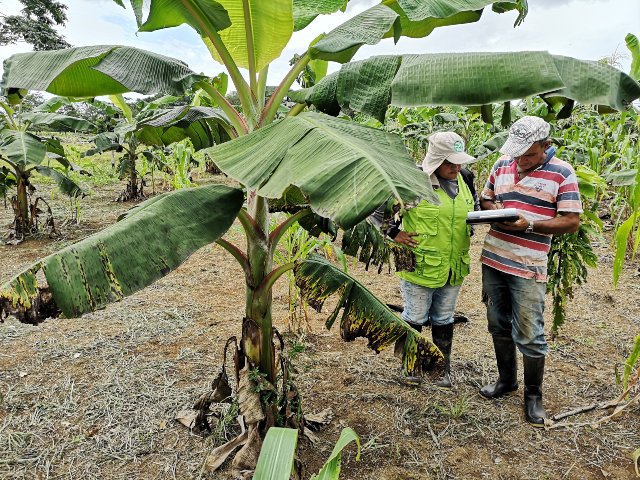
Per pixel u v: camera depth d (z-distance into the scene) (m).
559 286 3.33
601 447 2.45
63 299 1.37
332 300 4.56
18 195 6.49
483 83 1.52
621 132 6.61
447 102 1.52
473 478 2.22
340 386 3.01
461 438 2.51
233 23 1.95
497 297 2.79
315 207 1.25
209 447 2.39
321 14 2.26
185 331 3.78
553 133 6.35
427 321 3.02
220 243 1.95
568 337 3.70
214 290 4.78
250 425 2.15
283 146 1.52
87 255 1.44
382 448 2.42
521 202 2.57
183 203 1.69
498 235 2.71
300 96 1.92
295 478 2.08
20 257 5.65
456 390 2.99
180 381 3.01
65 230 6.99
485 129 8.23
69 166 7.30
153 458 2.32
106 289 1.42
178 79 1.83
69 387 2.90
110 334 3.67
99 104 8.74
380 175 1.24
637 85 1.65
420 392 2.95
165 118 2.44
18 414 2.63
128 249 1.49
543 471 2.28
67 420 2.59
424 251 2.73
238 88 1.95
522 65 1.53
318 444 2.41
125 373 3.07
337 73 1.86
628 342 3.62
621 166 5.84
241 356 2.11
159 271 1.48
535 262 2.55
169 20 1.96
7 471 2.21
